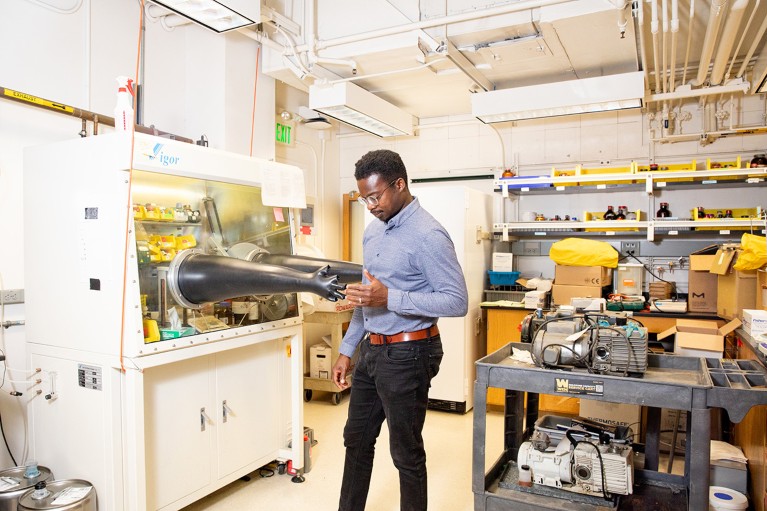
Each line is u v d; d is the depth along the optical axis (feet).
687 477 7.65
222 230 8.70
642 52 10.29
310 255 11.18
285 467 10.01
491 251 15.75
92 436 7.22
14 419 8.70
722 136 13.79
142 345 6.82
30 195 7.89
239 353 8.93
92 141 7.11
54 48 9.48
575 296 13.14
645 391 6.21
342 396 15.38
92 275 7.11
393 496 9.07
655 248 14.32
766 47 10.35
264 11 10.48
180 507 7.84
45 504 6.51
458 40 10.86
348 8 11.57
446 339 13.65
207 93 12.18
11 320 8.77
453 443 11.55
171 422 7.69
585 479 7.04
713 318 11.60
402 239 6.26
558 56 11.65
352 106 12.57
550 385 6.63
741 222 12.44
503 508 7.02
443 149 17.35
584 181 13.74
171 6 8.52
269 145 13.43
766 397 5.72
